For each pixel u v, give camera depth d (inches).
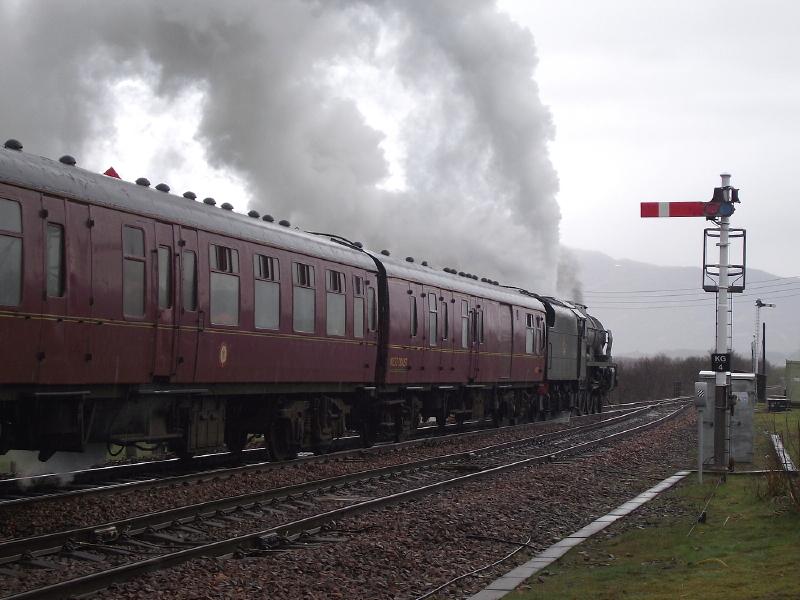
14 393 455.8
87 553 372.8
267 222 708.0
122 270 521.3
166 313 561.6
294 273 709.3
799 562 369.1
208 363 604.1
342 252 800.3
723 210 688.4
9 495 505.4
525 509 548.7
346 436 1013.2
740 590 327.9
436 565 402.6
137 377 538.6
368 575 376.5
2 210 440.1
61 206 476.7
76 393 491.8
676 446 1000.9
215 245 611.8
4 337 439.8
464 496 584.1
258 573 362.0
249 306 648.4
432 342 972.6
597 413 1788.9
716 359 718.5
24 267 450.9
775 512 492.4
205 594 327.9
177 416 601.9
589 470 745.6
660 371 3570.4
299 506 516.4
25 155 470.6
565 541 461.7
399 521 484.4
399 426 949.2
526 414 1362.0
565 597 338.6
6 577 334.3
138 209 538.3
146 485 531.8
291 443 743.1
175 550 393.7
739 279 713.6
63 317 476.1
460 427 1195.3
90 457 568.1
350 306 799.7
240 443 732.0
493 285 1243.8
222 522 454.3
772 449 834.2
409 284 919.0
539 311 1344.7
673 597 325.1
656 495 616.4
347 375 795.4
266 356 670.5
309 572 371.6
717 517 502.6
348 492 575.5
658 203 691.4
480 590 366.3
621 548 439.5
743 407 762.2
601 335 1819.6
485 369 1127.0
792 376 2052.2
